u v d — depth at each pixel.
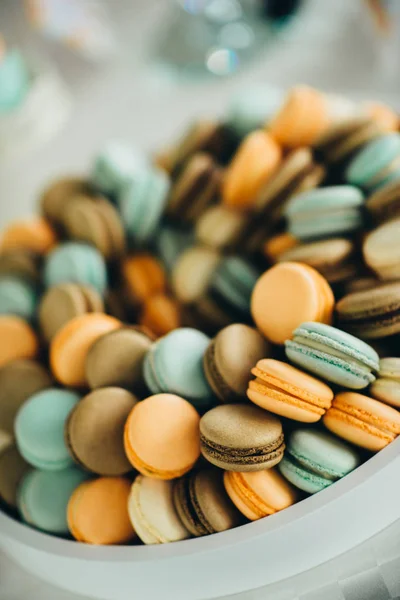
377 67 0.70
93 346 0.46
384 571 0.40
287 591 0.40
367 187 0.47
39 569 0.43
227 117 0.56
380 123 0.49
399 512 0.40
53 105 0.74
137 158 0.58
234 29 0.79
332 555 0.39
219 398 0.43
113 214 0.54
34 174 0.70
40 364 0.50
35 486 0.45
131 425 0.42
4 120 0.67
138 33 0.86
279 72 0.76
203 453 0.41
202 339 0.45
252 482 0.40
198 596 0.40
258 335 0.45
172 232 0.56
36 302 0.53
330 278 0.45
